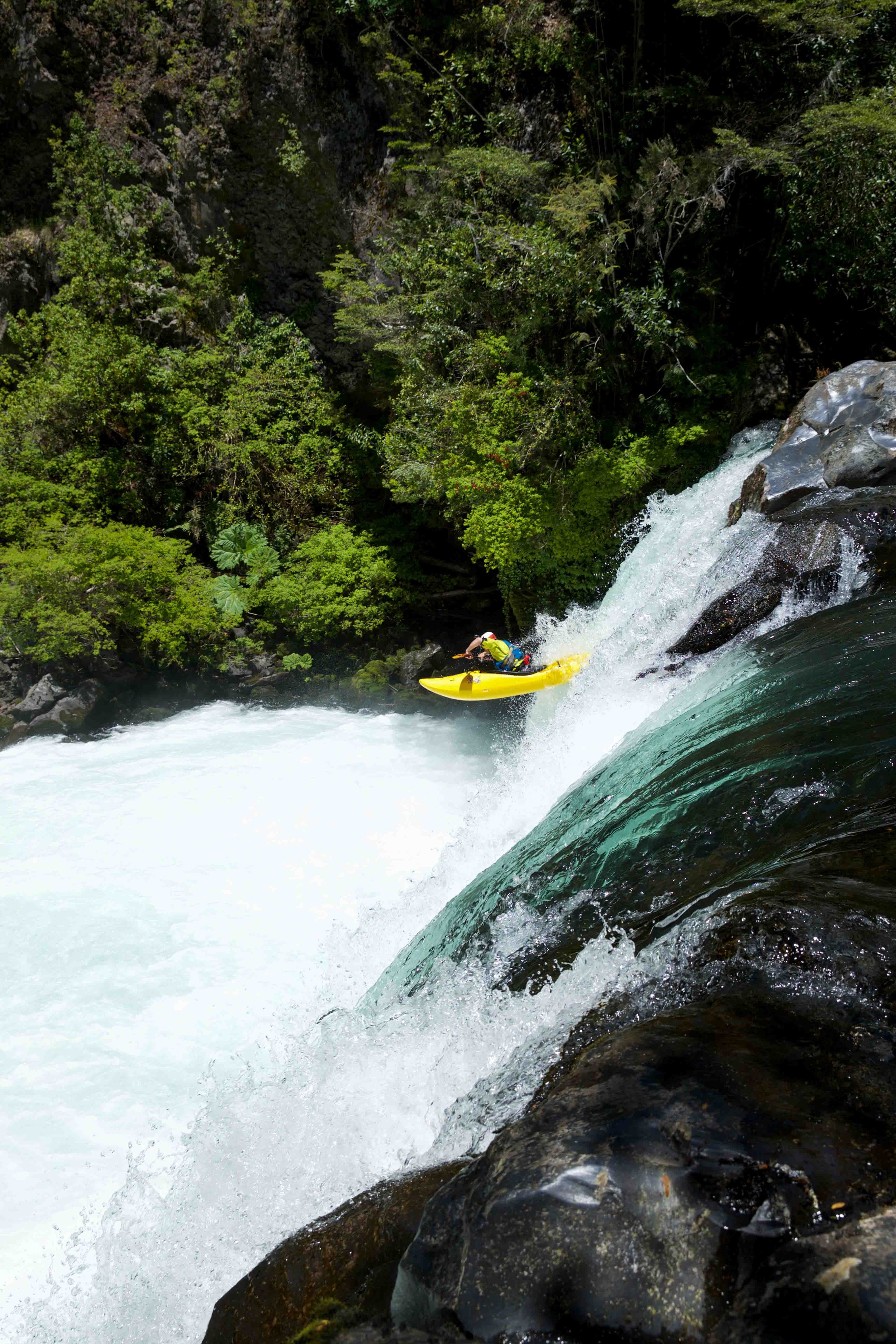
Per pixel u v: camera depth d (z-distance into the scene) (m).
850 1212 1.40
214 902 7.58
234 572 15.32
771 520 7.31
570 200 11.54
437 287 12.53
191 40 14.58
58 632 12.68
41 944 6.92
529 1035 2.79
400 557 14.75
